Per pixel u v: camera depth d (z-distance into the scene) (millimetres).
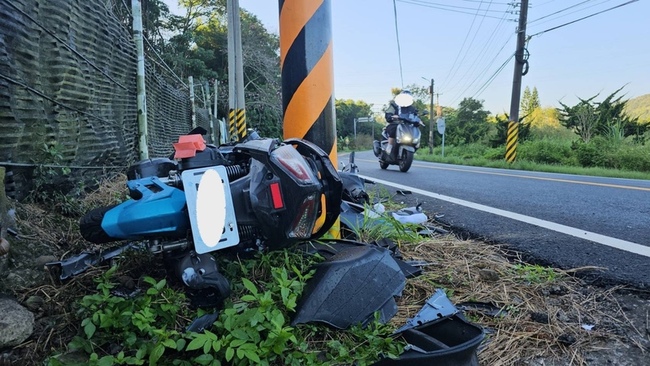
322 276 1503
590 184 6367
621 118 16188
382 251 1719
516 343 1536
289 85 2264
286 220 1483
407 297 1816
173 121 8562
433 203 4484
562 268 2281
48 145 2652
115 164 4074
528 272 2152
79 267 1684
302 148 1775
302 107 2246
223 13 28359
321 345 1416
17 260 1675
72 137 3025
